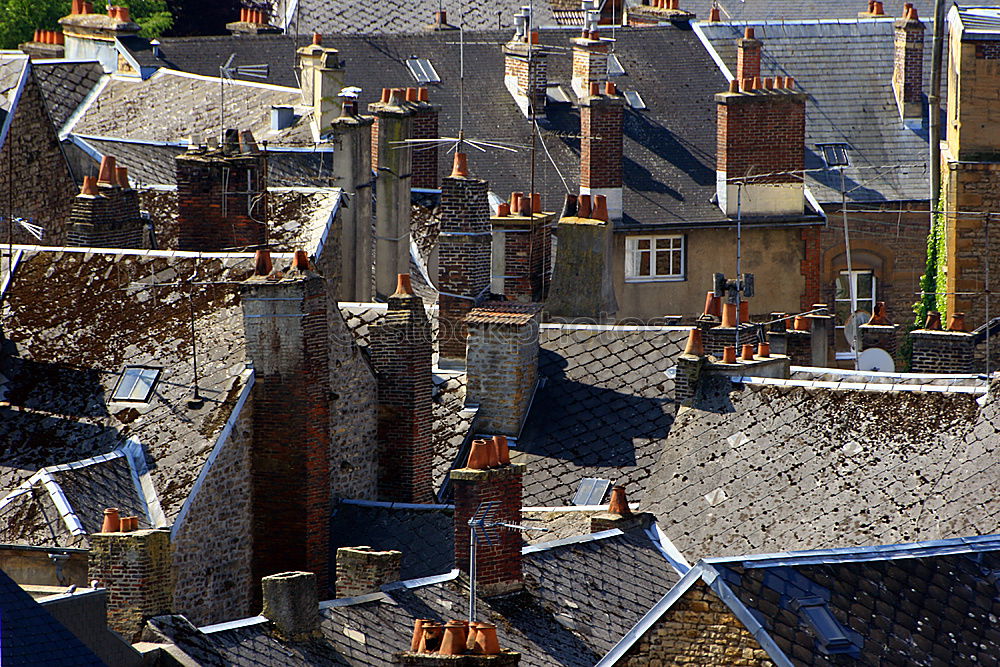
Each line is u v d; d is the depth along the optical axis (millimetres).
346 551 137125
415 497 166875
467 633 116938
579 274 191875
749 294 185875
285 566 152250
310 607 125375
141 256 168125
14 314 165875
